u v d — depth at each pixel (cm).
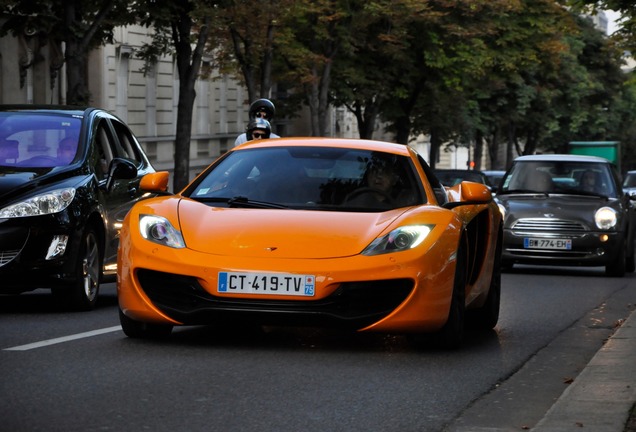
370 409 902
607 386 1002
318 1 4909
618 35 4625
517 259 2680
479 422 872
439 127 7231
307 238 1170
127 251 1193
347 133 10138
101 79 5253
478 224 1389
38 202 1545
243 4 4106
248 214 1215
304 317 1140
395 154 1353
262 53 4594
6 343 1217
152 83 6019
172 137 6225
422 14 5534
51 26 3231
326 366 1093
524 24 6525
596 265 2673
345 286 1141
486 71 6538
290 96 6225
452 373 1090
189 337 1259
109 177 1694
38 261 1535
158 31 3903
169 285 1170
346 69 5819
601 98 10100
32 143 1656
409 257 1157
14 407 866
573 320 1625
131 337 1245
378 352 1192
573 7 3045
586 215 2655
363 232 1182
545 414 884
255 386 980
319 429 823
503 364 1161
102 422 822
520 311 1738
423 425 852
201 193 1292
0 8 3166
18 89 4744
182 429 808
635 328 1478
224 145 7244
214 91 7019
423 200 1281
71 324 1408
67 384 966
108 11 3250
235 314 1146
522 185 2778
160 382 986
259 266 1142
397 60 6041
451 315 1211
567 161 2819
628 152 14488
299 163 1327
